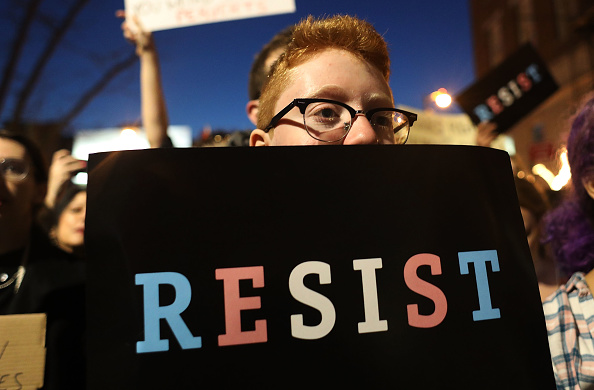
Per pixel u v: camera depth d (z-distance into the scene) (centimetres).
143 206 86
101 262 84
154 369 81
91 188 87
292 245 88
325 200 90
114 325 83
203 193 87
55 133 836
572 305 115
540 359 92
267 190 89
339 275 88
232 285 85
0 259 140
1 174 142
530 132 1606
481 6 1953
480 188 95
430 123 396
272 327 85
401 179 92
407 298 88
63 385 119
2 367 107
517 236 96
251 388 83
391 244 90
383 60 121
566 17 1480
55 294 130
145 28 246
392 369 86
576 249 138
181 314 83
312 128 109
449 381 87
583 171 127
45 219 245
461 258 92
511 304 93
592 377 106
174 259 85
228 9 243
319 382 84
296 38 122
